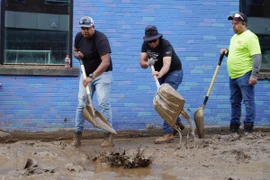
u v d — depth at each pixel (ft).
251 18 31.78
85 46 25.31
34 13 29.60
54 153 23.77
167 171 20.81
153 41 25.58
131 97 30.25
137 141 28.71
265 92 31.45
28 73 29.01
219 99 31.09
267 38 32.07
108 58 24.94
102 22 29.84
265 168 21.26
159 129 30.53
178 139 28.60
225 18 30.96
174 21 30.48
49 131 29.48
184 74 30.73
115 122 30.14
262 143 25.34
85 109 24.64
